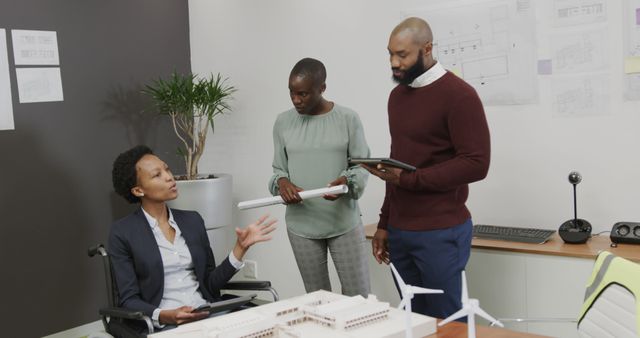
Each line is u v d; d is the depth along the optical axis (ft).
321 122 8.98
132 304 7.59
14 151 11.97
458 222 7.64
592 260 8.12
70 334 12.82
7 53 11.83
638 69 8.87
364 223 12.07
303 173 9.05
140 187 8.11
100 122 13.29
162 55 14.44
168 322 7.25
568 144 9.59
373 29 11.66
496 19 10.02
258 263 14.21
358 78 12.00
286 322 5.42
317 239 9.18
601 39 9.15
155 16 14.28
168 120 14.58
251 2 13.66
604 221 9.38
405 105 7.75
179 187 12.57
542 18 9.62
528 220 10.06
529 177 9.99
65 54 12.69
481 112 7.29
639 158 9.00
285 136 9.18
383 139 11.76
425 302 8.11
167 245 8.14
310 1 12.61
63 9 12.63
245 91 14.05
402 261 8.08
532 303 8.75
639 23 8.82
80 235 12.99
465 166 7.16
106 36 13.37
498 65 10.09
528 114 9.91
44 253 12.42
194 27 14.89
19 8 11.97
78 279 12.95
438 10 10.65
